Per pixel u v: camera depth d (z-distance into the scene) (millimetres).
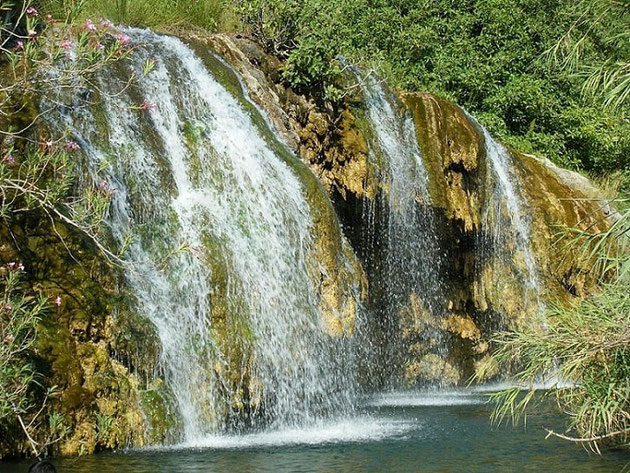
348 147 15320
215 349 11242
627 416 9102
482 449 10250
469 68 23578
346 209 15344
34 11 10430
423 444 10570
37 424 9344
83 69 10250
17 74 10867
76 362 9875
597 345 8789
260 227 12602
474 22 24719
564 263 18250
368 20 22844
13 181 9469
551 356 9297
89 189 10180
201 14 16031
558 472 9062
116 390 10062
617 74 8812
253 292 11969
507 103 23359
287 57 15914
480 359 17156
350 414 12914
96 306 10258
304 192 13305
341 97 15375
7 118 10492
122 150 11789
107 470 8844
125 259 10961
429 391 16234
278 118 14852
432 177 16500
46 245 10156
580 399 9523
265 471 8945
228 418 11102
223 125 13359
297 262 12789
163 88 12883
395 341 15875
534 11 24594
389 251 15906
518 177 18688
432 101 16984
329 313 12938
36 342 9602
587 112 23719
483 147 17578
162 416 10352
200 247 10906
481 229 17500
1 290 9594
